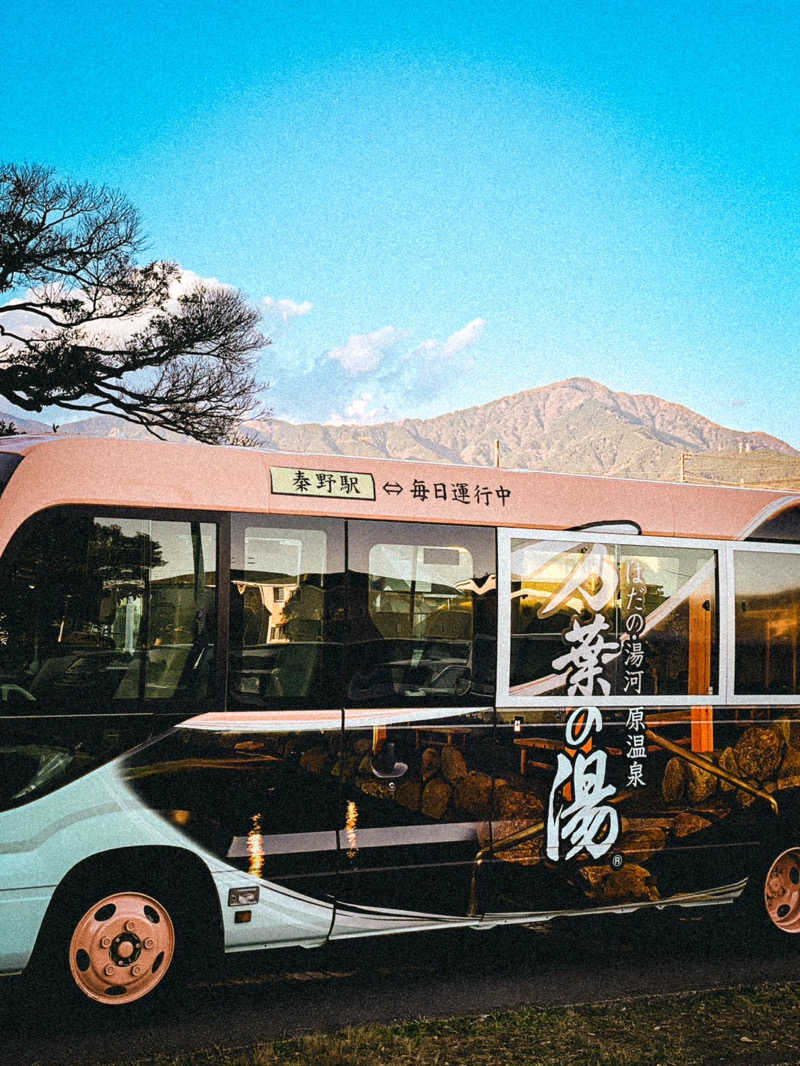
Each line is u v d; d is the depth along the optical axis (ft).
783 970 20.80
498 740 20.29
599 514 21.80
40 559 17.20
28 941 16.38
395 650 19.63
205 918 17.97
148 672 17.67
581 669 21.21
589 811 21.08
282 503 19.06
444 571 20.25
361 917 18.93
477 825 19.98
